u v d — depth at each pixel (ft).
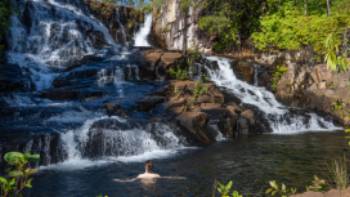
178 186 31.76
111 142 47.32
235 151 47.47
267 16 104.99
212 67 87.45
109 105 57.52
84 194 30.22
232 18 108.37
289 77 85.30
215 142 55.21
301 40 93.30
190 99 64.03
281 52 94.22
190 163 40.88
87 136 46.91
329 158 41.81
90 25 103.40
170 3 114.01
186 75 80.48
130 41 117.91
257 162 40.60
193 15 108.27
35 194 30.37
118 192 30.48
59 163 42.80
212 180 33.53
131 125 50.70
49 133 44.60
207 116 57.93
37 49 89.04
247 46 106.32
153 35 120.57
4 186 10.77
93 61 83.30
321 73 80.33
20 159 9.84
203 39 107.86
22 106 56.75
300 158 42.16
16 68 74.13
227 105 66.33
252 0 108.99
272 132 65.10
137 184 32.60
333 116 71.87
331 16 94.02
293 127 68.03
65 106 57.62
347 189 17.11
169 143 51.31
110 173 37.09
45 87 73.00
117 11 118.01
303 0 106.93
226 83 85.40
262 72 89.76
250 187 31.14
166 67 80.07
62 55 91.56
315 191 18.61
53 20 96.58
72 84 71.56
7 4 86.07
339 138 56.24
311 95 78.23
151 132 51.03
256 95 82.38
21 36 87.20
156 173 36.45
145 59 81.20
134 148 48.16
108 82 73.82
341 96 72.18
